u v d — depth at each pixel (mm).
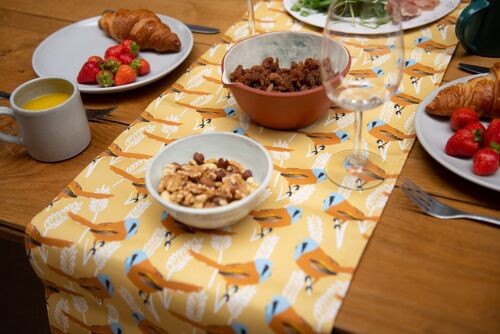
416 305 624
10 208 814
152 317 730
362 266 676
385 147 862
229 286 661
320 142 889
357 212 744
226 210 673
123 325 774
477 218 721
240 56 979
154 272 692
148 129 953
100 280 735
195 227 741
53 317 831
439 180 793
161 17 1274
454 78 1015
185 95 1041
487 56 1069
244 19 1287
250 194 697
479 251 682
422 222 728
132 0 1430
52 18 1374
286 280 660
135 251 716
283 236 718
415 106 950
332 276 658
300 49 1000
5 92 1080
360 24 746
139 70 1093
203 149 816
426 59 1072
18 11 1414
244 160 804
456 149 794
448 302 624
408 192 762
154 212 775
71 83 893
